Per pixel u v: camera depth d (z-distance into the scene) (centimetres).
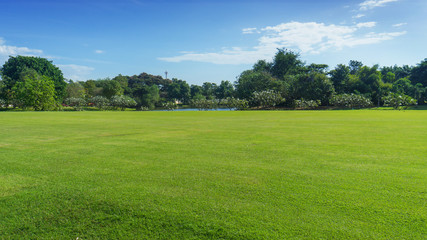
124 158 645
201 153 702
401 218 316
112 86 7775
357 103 4859
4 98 5478
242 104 5422
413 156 643
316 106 5338
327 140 915
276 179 466
